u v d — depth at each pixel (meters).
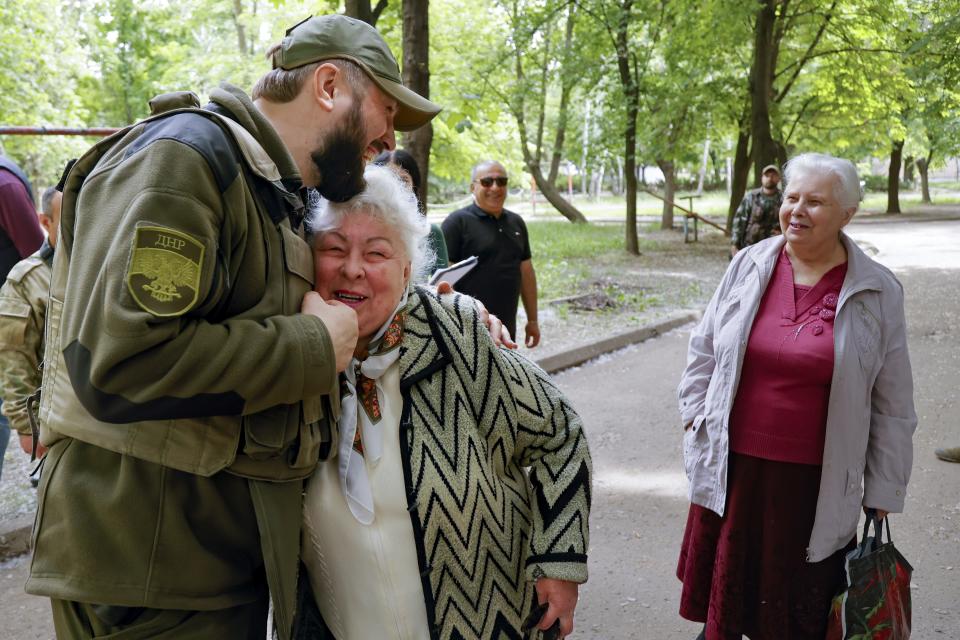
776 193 9.60
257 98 1.71
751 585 2.71
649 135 20.53
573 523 1.83
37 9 19.02
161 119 1.44
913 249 18.70
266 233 1.50
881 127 24.75
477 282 5.21
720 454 2.71
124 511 1.43
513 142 26.55
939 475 5.10
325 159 1.67
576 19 18.84
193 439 1.44
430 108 1.80
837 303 2.60
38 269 3.43
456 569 1.73
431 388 1.77
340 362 1.50
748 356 2.68
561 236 23.81
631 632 3.46
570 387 7.45
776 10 19.39
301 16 17.78
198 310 1.35
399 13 8.46
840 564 2.63
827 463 2.54
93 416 1.34
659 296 12.18
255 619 1.64
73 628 1.52
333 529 1.70
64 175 1.50
